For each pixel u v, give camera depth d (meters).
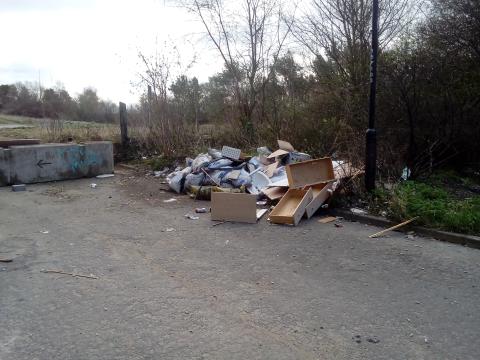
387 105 9.77
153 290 4.30
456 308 3.96
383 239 5.89
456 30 9.89
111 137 13.45
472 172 9.60
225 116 13.58
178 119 12.72
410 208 6.38
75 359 3.16
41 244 5.70
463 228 5.86
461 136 9.52
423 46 10.20
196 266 4.95
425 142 9.39
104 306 3.97
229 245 5.67
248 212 6.63
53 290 4.30
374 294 4.24
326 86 12.07
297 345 3.36
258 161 9.16
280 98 13.00
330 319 3.76
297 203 7.19
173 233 6.20
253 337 3.47
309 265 4.98
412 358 3.20
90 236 6.07
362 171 7.79
